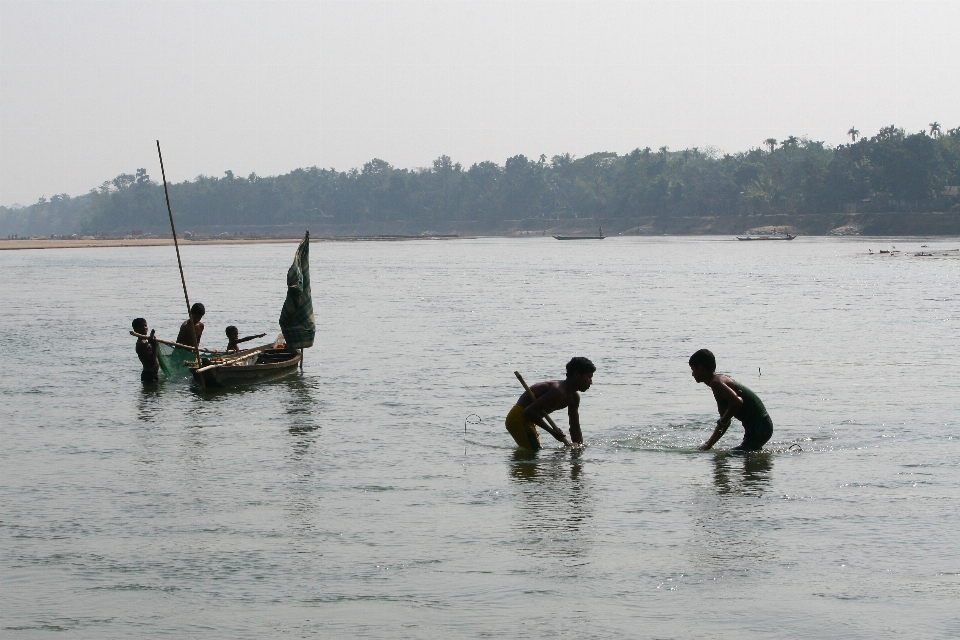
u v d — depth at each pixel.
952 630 7.44
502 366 22.33
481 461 13.16
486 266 84.88
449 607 7.98
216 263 94.94
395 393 18.80
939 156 184.25
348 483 11.98
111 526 10.22
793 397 17.92
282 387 19.66
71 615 7.89
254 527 10.17
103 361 23.62
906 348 25.31
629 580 8.54
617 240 197.88
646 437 14.59
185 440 14.62
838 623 7.59
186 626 7.66
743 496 11.22
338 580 8.61
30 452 13.79
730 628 7.53
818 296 45.09
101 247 168.88
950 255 93.19
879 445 13.90
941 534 9.72
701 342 26.81
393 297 46.62
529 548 9.41
